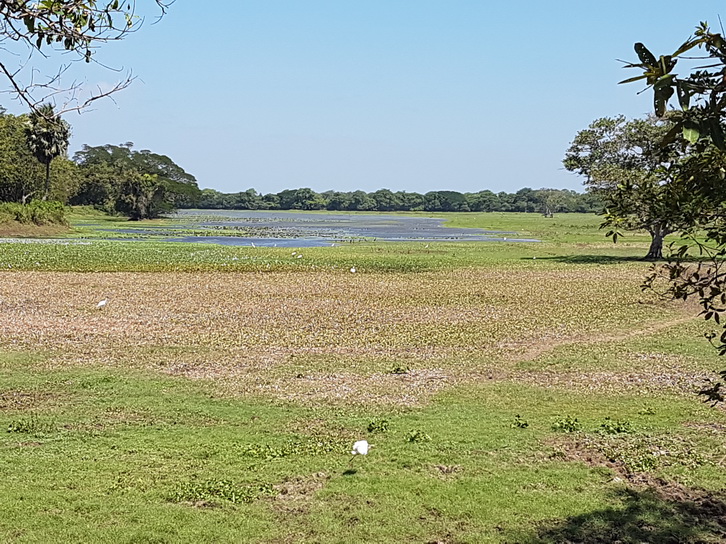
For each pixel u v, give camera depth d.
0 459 9.30
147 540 7.07
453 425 11.02
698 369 15.20
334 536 7.22
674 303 25.66
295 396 12.85
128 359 15.79
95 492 8.20
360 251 53.22
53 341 17.61
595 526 7.47
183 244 58.91
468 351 17.22
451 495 8.22
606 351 17.17
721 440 10.31
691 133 3.81
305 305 24.91
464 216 191.50
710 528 7.46
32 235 69.62
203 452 9.65
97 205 126.31
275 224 116.06
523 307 24.81
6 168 90.56
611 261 45.38
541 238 77.31
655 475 8.97
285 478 8.73
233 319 21.61
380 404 12.37
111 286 29.33
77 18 4.44
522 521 7.60
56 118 4.22
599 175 42.41
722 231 5.36
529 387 13.67
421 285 31.47
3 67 4.07
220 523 7.45
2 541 6.96
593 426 10.97
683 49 3.85
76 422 11.11
